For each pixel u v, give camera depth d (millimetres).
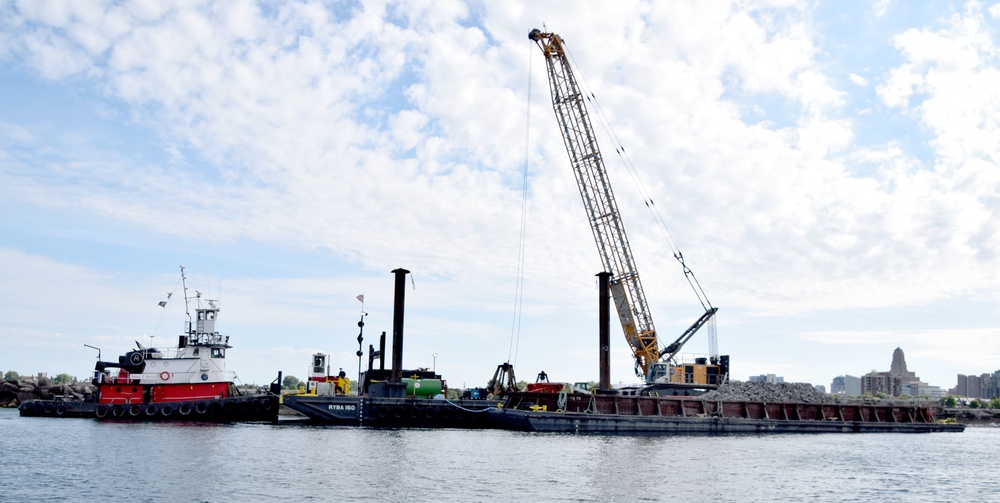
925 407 107062
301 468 48844
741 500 41312
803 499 42344
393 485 43281
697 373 120000
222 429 75625
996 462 63125
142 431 72312
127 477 45031
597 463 53812
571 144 130250
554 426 78188
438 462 52656
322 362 91625
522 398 86062
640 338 126500
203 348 87375
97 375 88375
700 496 42000
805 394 103375
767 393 101000
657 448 65375
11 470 47281
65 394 147125
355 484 43406
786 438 81875
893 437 90812
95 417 87562
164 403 84562
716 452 63500
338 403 81938
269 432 72812
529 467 51000
